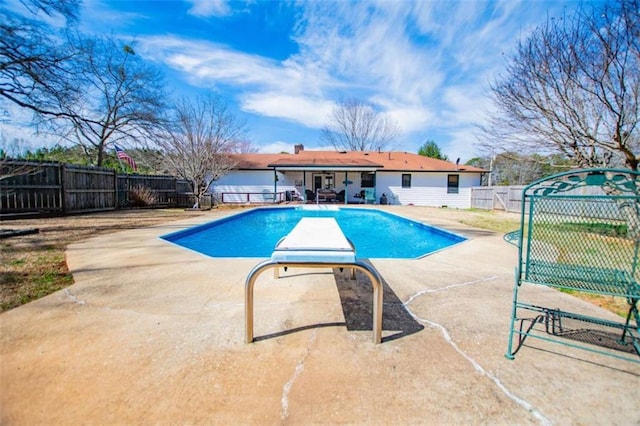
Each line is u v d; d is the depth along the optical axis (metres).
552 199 2.21
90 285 3.51
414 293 3.38
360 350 2.16
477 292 3.44
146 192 15.96
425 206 20.52
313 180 22.12
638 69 6.32
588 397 1.69
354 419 1.52
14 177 9.81
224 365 1.96
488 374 1.89
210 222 9.68
